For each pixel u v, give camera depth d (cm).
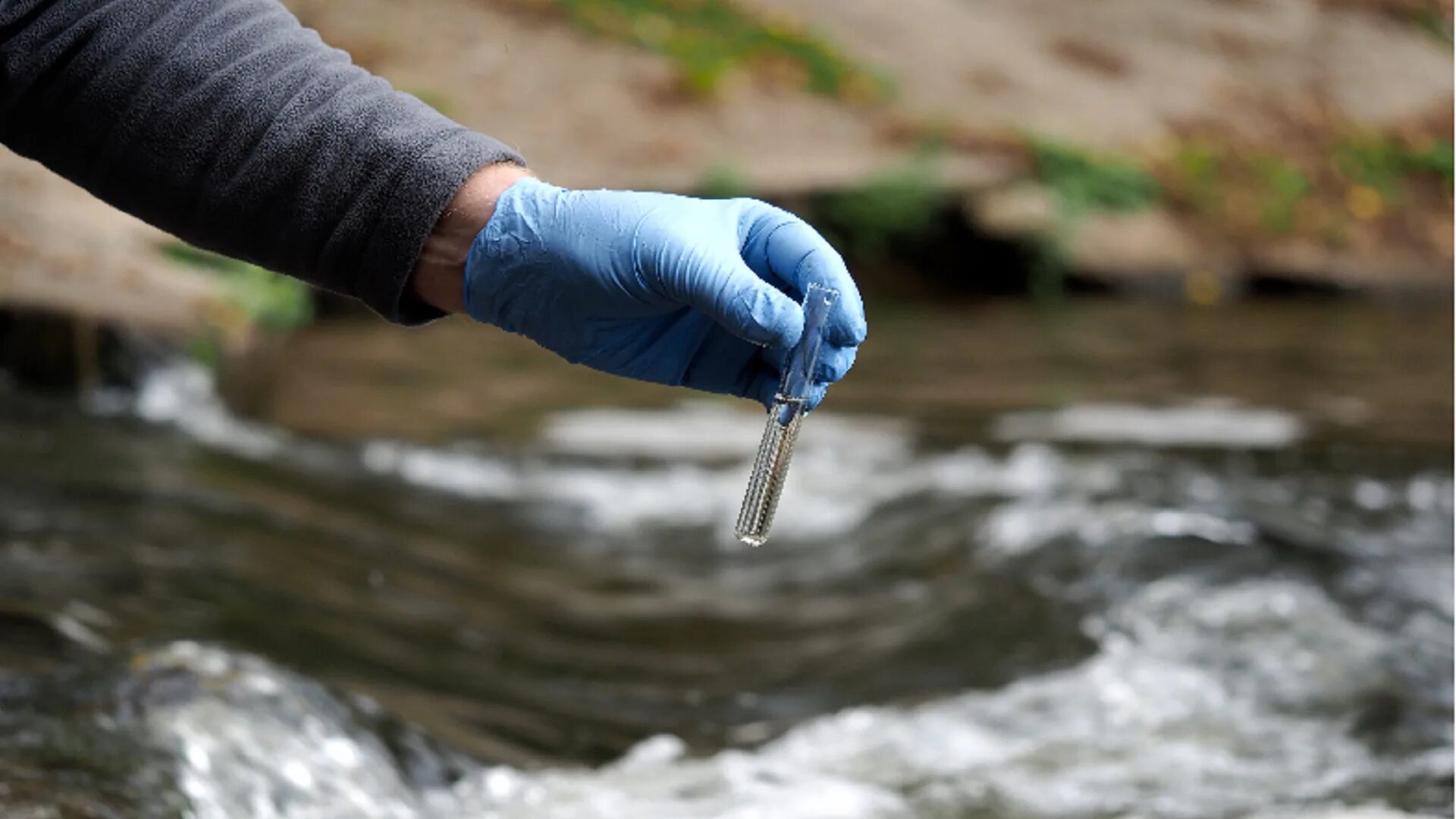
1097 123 1481
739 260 179
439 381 779
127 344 609
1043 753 293
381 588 397
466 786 252
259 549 411
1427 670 335
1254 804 270
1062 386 780
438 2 1377
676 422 679
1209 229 1343
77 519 410
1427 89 1638
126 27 173
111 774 217
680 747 292
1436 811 266
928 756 291
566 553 474
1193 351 912
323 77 178
